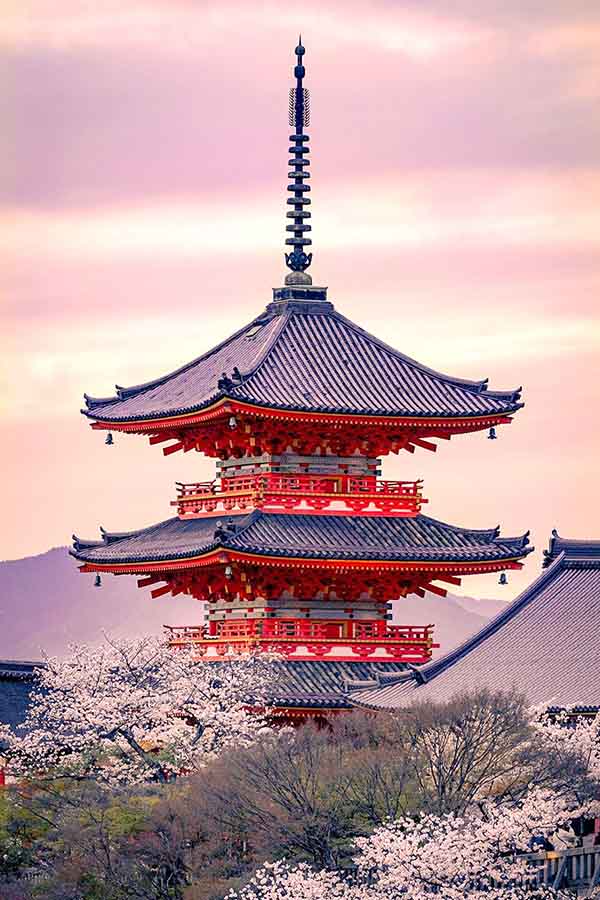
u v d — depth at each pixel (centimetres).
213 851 11938
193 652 14475
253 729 13338
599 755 11912
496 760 11794
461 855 10800
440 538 15012
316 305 15812
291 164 16025
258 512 14825
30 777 13088
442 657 13462
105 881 12100
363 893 10875
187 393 15475
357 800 11694
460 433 15350
